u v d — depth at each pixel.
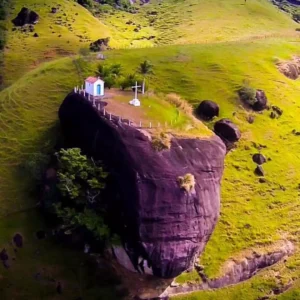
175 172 51.47
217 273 58.81
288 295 59.66
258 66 91.81
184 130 57.94
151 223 49.94
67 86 80.12
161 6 170.50
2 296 56.22
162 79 82.50
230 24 140.50
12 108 75.94
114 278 55.91
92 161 55.47
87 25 123.12
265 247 62.56
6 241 59.94
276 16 157.50
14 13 122.75
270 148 75.62
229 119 77.00
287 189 70.38
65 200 56.41
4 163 67.94
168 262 50.44
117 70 73.94
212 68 87.50
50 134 71.12
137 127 55.06
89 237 56.44
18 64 101.56
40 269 57.78
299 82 95.81
